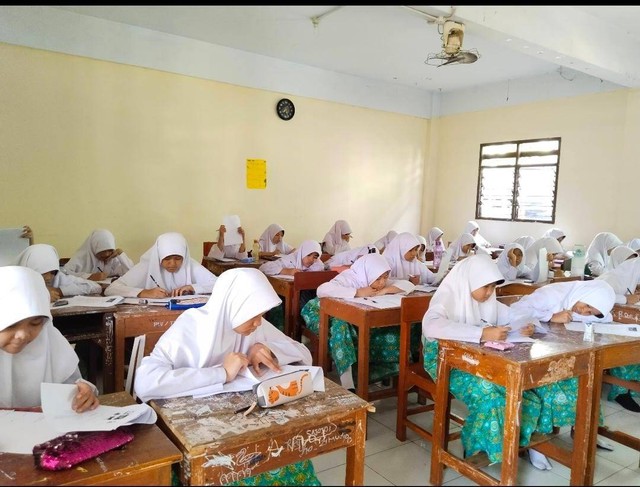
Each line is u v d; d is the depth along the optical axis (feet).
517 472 4.95
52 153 14.14
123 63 14.98
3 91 13.23
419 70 18.70
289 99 18.71
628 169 16.80
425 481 4.45
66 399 3.82
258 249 15.90
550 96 18.90
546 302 7.30
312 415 3.86
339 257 13.44
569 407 5.73
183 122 16.38
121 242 15.60
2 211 13.55
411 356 8.21
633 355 6.15
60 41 13.83
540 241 14.90
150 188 15.97
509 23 9.93
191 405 4.02
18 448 3.39
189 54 16.10
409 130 22.80
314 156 19.71
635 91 16.49
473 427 5.37
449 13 7.63
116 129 15.15
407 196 23.20
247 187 18.07
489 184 21.44
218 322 4.67
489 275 6.48
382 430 7.09
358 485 4.09
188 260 8.97
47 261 7.83
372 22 8.16
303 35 11.72
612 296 7.09
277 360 4.88
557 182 18.86
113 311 6.93
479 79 20.15
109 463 3.22
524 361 4.96
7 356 4.40
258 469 3.63
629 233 16.88
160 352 4.49
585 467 5.52
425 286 10.07
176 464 3.66
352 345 8.22
